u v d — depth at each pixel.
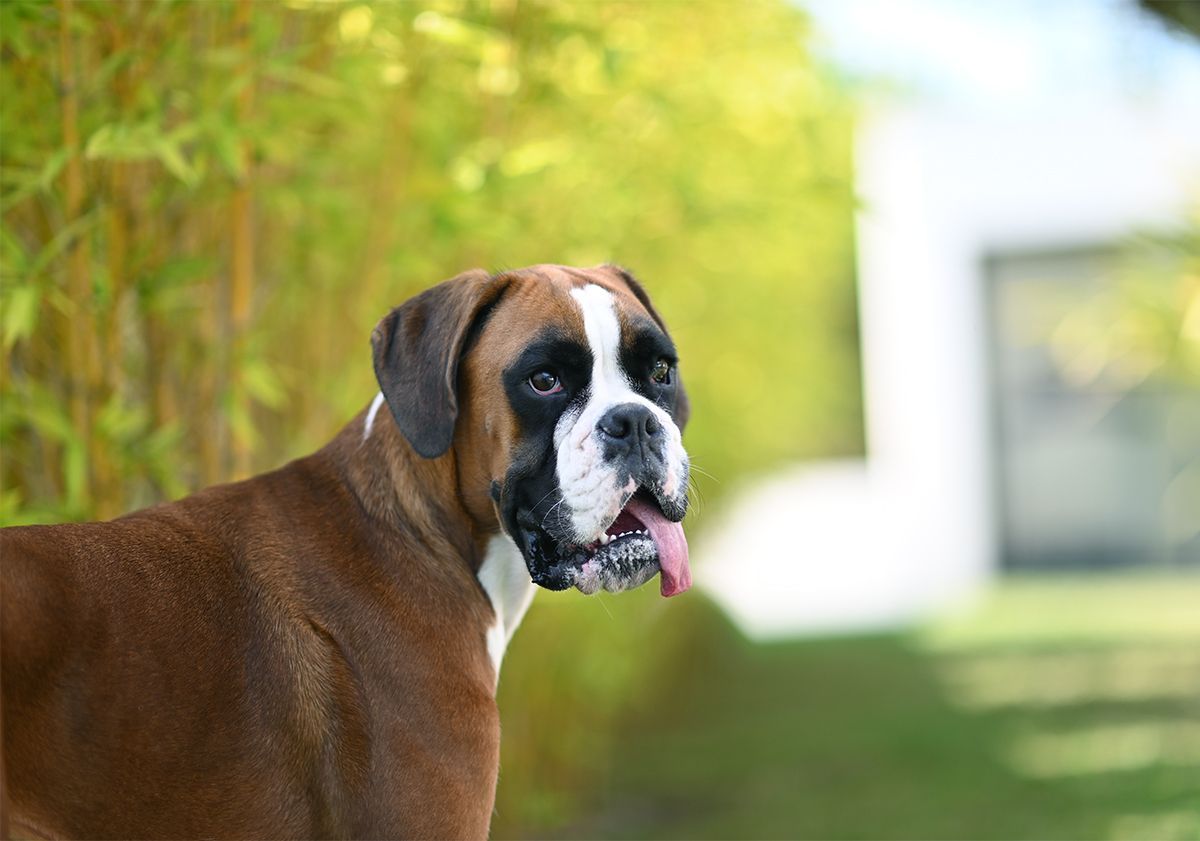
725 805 6.02
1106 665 9.11
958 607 12.91
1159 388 13.84
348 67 3.36
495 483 2.53
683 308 6.50
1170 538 14.00
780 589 16.16
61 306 2.98
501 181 3.89
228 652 2.30
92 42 3.14
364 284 3.77
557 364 2.50
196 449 3.45
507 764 5.23
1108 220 13.61
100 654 2.17
